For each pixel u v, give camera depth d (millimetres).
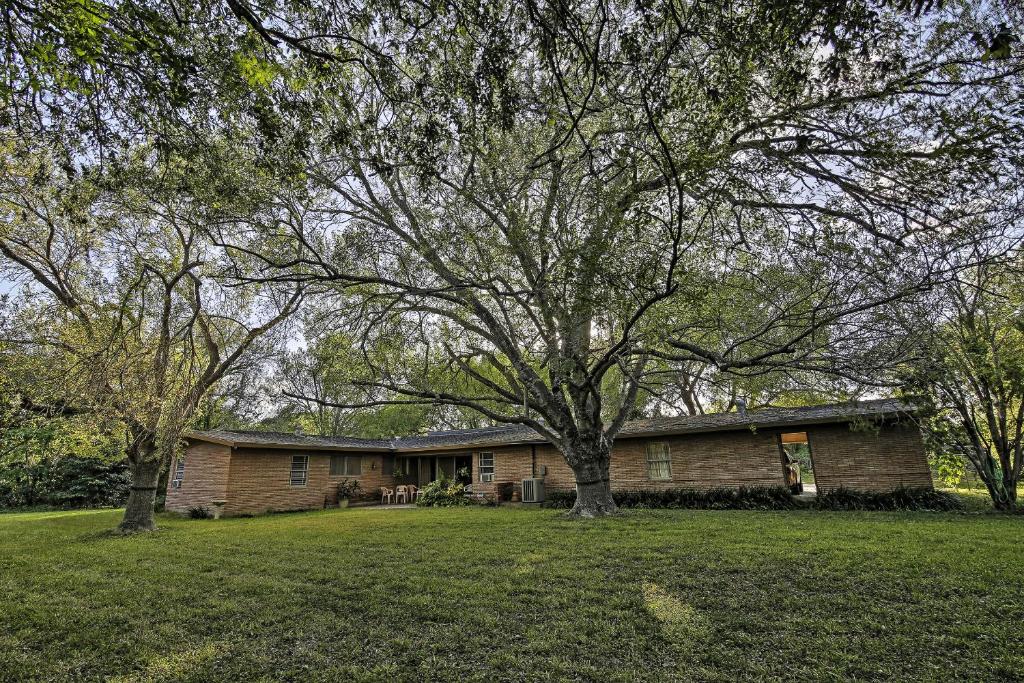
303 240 9438
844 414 13047
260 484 18516
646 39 4098
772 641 3949
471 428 31281
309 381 16812
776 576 5738
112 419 10562
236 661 4004
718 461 15594
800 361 9898
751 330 10359
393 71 4723
